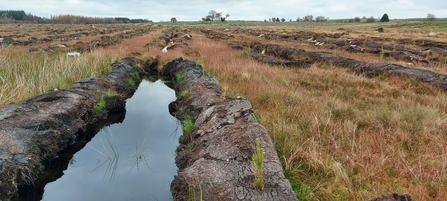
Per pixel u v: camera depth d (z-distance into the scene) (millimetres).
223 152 4141
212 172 3742
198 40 23078
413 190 3586
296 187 3758
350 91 7727
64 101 6418
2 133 4652
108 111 7535
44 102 6203
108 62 11398
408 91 7684
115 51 14281
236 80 9109
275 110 6367
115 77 9648
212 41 22281
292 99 6918
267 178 3545
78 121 6141
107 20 110062
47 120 5418
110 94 7961
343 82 8672
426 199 3443
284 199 3236
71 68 9797
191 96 7453
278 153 4551
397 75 9367
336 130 5172
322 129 5277
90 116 6727
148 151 5645
